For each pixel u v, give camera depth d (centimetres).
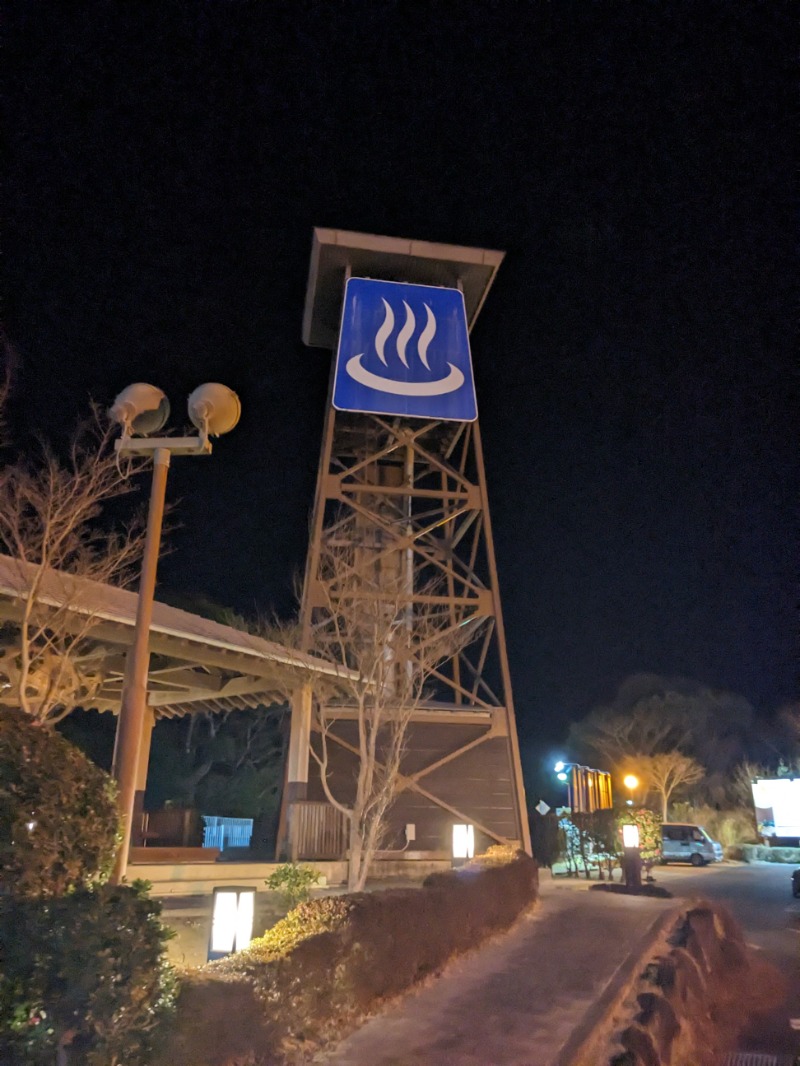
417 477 3312
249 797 3591
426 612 2475
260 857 2173
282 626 2353
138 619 852
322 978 824
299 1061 749
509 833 2423
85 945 534
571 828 2731
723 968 1420
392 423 3077
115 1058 534
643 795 5322
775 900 2395
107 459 1425
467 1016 939
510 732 2538
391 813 2362
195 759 3622
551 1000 1013
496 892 1431
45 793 591
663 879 3002
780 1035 1166
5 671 1459
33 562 1418
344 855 1919
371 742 1692
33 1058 506
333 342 3120
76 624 1452
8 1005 507
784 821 4722
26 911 538
